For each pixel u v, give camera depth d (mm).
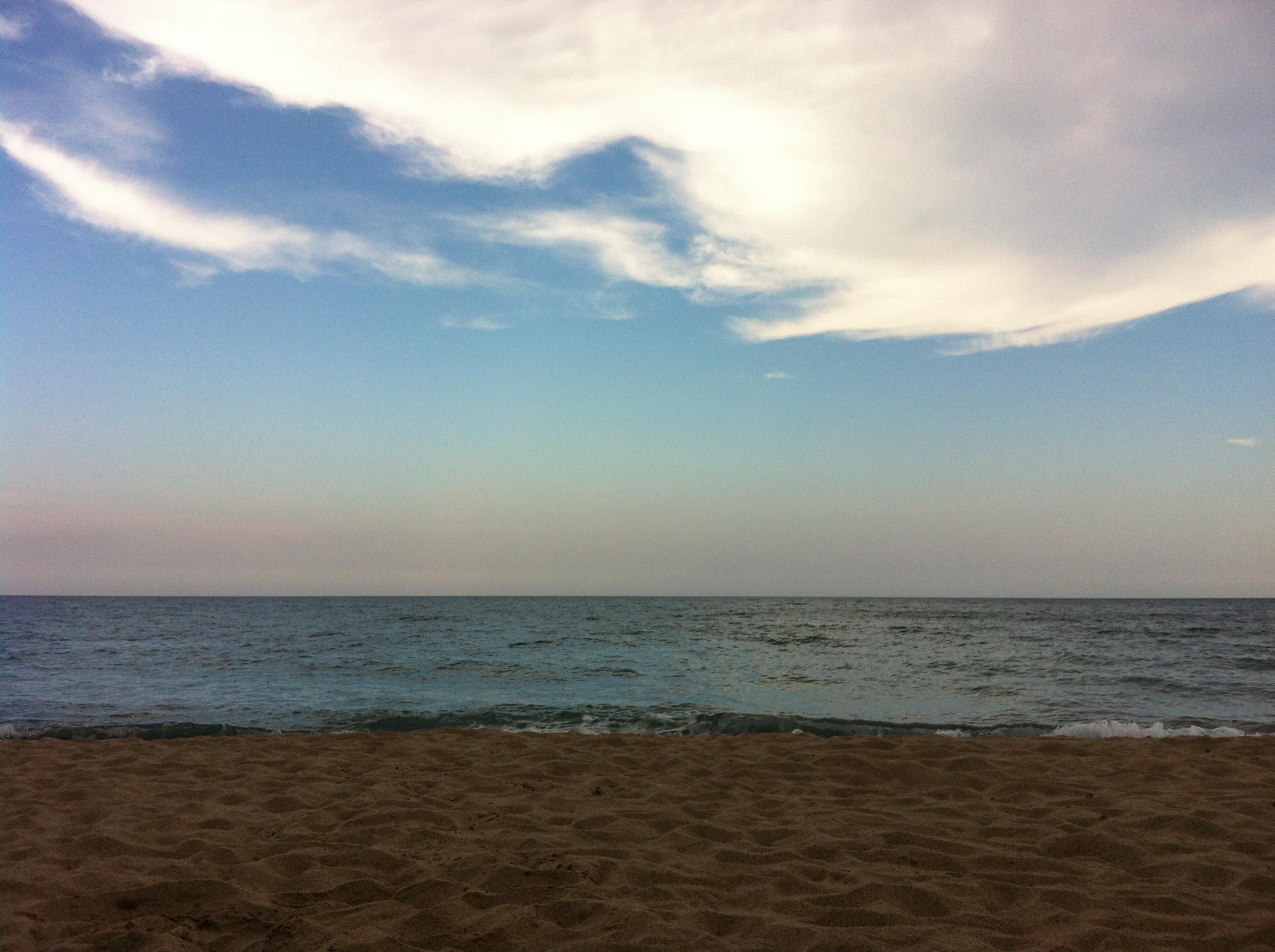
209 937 2828
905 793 5117
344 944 2695
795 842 3971
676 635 31156
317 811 4547
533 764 6016
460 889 3254
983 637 30188
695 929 2822
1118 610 72438
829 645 25562
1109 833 4109
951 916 3010
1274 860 3648
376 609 70938
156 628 35156
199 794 5020
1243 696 12391
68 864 3562
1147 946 2703
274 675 15602
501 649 23203
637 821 4418
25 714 10297
